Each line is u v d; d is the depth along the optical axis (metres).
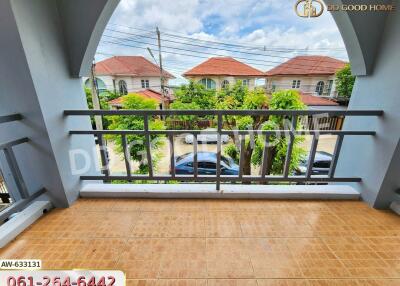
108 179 2.01
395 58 1.52
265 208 1.79
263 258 1.25
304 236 1.44
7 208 1.45
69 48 1.73
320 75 8.34
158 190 1.96
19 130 1.57
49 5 1.55
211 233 1.48
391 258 1.25
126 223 1.59
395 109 1.52
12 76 1.41
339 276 1.13
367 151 1.81
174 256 1.27
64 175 1.75
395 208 1.70
